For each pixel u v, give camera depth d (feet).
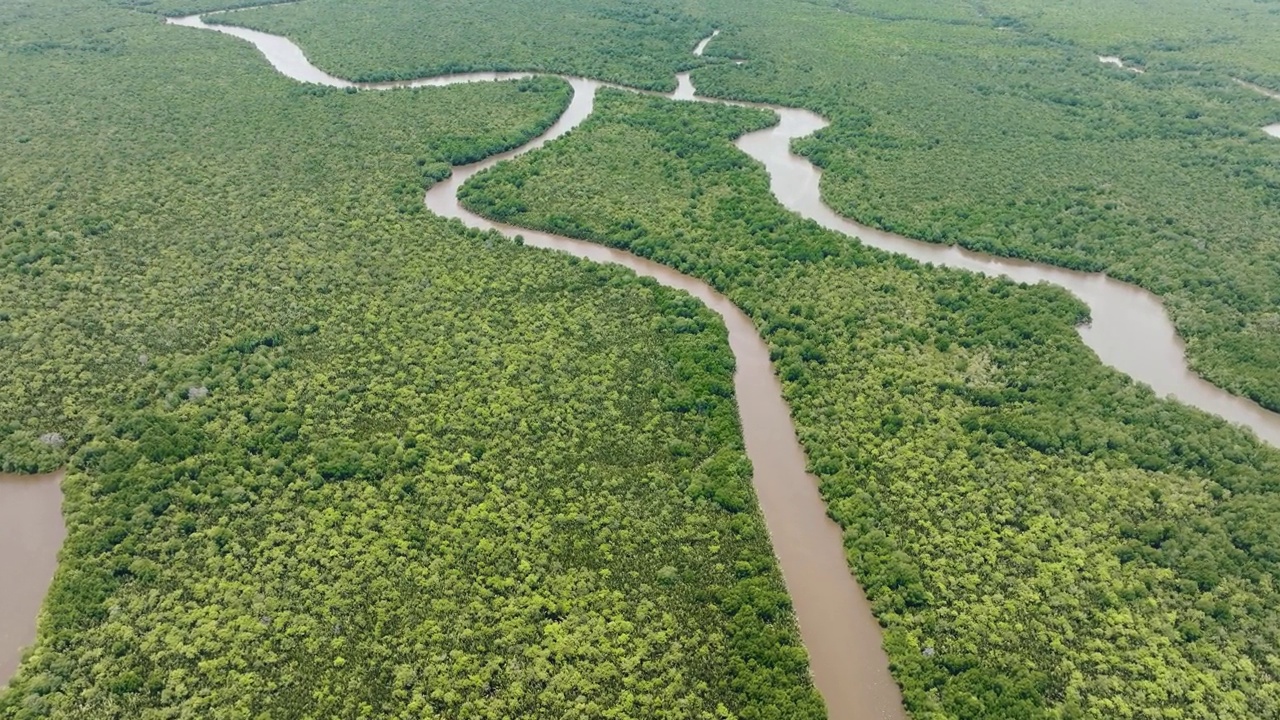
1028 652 267.59
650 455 334.24
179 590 278.67
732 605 278.05
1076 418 347.15
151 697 250.57
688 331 400.06
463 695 254.27
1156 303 435.53
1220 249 460.55
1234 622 272.10
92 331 382.01
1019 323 399.44
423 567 287.89
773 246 461.37
